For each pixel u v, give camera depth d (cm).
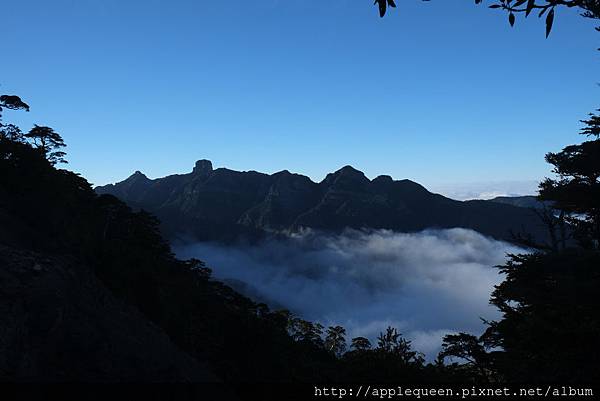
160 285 4019
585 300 1308
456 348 2038
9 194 3806
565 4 318
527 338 1302
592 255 1435
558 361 1173
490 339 1948
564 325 1244
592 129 1822
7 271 1739
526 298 1512
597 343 1152
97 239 4394
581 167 1811
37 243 2875
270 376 3562
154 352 2131
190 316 4047
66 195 4762
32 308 1520
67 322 1612
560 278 1405
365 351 1464
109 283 3294
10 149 4422
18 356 1245
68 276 2188
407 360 1409
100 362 1527
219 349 3972
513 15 334
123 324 2292
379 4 347
